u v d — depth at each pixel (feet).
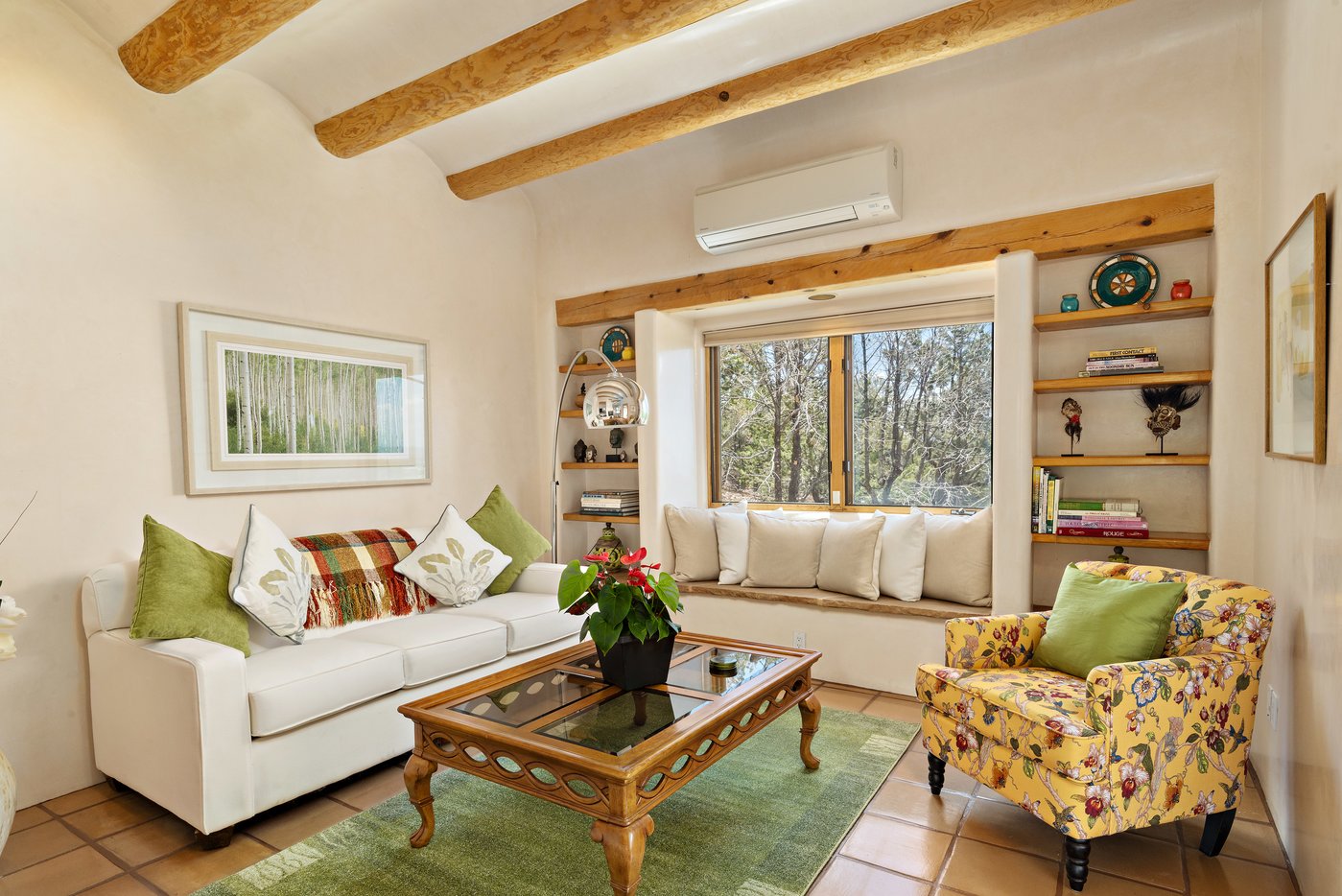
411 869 6.86
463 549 11.73
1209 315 10.05
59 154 8.79
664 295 14.15
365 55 10.20
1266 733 8.09
